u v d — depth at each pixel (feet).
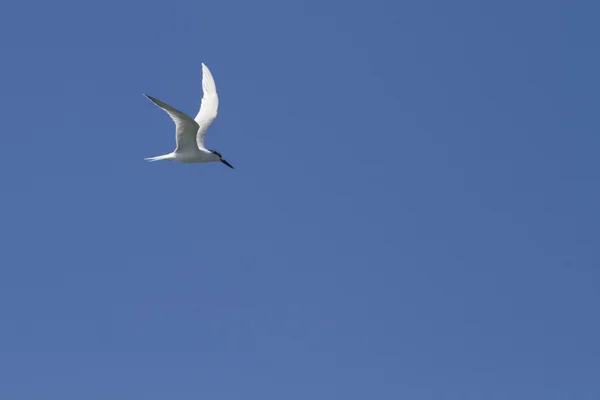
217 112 85.51
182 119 74.79
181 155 79.87
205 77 87.35
